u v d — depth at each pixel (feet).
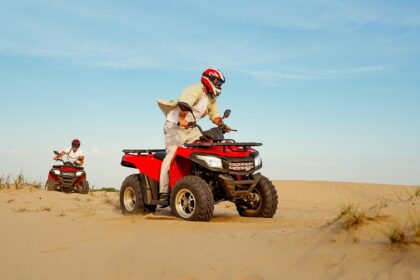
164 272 14.71
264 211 27.30
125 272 15.16
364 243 13.83
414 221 13.85
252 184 26.35
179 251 16.63
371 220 14.88
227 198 26.50
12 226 24.35
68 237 20.63
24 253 18.22
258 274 13.50
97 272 15.39
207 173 26.61
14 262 17.03
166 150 27.96
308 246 14.84
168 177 27.55
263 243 16.34
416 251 12.59
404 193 40.91
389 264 12.41
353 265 12.81
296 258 14.14
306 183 50.21
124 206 29.89
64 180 52.47
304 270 13.25
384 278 11.76
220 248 16.49
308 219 27.22
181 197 25.73
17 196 39.04
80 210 31.63
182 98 26.81
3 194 40.24
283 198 43.55
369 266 12.57
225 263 14.80
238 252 15.74
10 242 20.25
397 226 13.87
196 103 27.35
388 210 15.46
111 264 16.05
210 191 24.84
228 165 25.41
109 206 35.27
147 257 16.28
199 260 15.38
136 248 17.52
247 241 17.12
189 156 26.13
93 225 23.72
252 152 27.22
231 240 17.69
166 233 20.29
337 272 12.68
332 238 14.79
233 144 25.84
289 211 33.68
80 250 18.06
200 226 22.20
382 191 43.14
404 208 15.48
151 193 28.63
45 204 34.88
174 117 27.76
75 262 16.58
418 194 19.65
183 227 22.02
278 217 28.76
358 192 44.06
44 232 22.15
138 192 28.94
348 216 15.28
